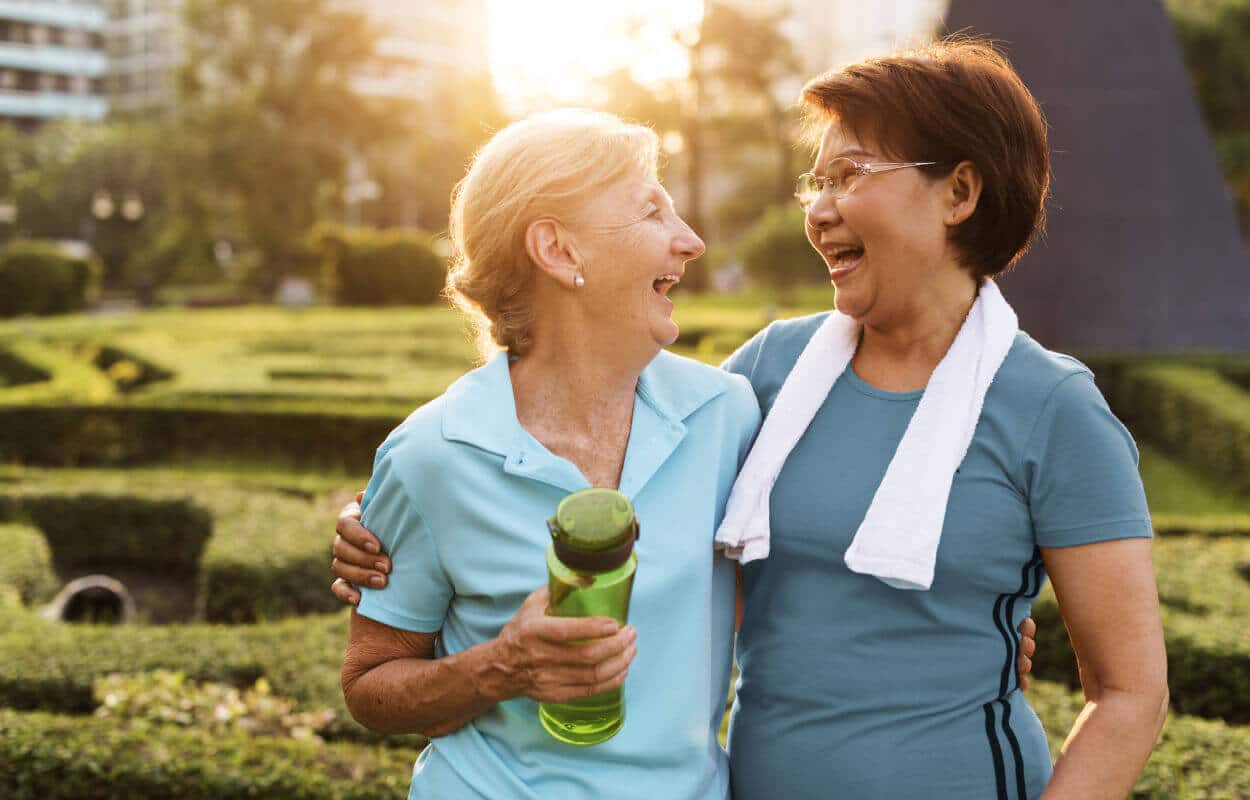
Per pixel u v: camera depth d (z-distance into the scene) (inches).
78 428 365.1
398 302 986.7
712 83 1462.8
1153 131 413.1
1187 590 160.4
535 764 54.5
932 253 57.3
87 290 1002.1
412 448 55.3
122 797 114.5
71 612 210.4
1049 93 413.4
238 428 360.2
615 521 44.9
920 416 56.8
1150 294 412.2
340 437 352.2
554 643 46.9
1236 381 388.2
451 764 56.2
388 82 2790.4
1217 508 299.7
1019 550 56.1
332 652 150.9
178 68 1486.2
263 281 1475.1
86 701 144.4
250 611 200.4
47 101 2751.0
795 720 58.7
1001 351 56.7
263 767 115.8
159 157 1477.6
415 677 54.9
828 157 58.6
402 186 1857.8
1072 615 55.2
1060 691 123.1
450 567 55.4
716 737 59.8
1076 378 55.6
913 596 56.6
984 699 57.2
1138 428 378.0
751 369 67.7
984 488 55.6
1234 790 99.3
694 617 55.7
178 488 260.8
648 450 56.2
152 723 129.3
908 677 56.8
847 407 60.6
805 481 59.4
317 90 1460.4
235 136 1391.5
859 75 56.8
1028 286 418.9
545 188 54.2
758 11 1400.1
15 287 952.3
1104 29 411.8
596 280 54.9
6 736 119.0
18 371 526.9
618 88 1355.8
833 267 60.1
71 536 257.4
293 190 1430.9
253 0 1425.9
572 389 57.0
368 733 132.2
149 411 363.9
